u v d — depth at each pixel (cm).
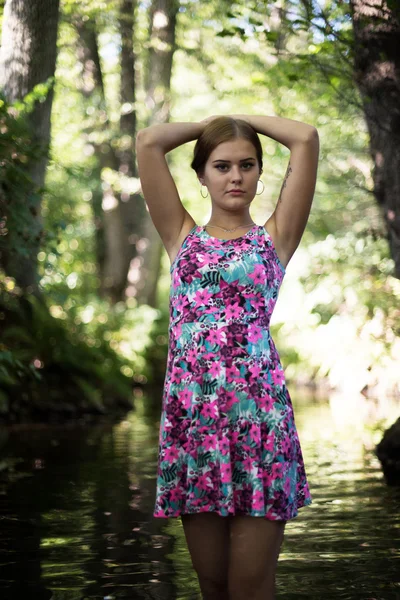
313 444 866
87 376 1303
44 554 437
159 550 444
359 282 1590
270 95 1152
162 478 284
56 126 1694
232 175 298
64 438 948
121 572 403
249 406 279
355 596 363
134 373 1697
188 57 1764
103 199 1795
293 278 1916
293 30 694
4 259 1133
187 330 286
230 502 272
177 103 2112
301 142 306
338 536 471
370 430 988
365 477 667
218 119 305
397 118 648
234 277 287
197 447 279
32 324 1215
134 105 1662
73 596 367
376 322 1659
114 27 1614
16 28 997
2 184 830
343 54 677
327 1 690
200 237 299
